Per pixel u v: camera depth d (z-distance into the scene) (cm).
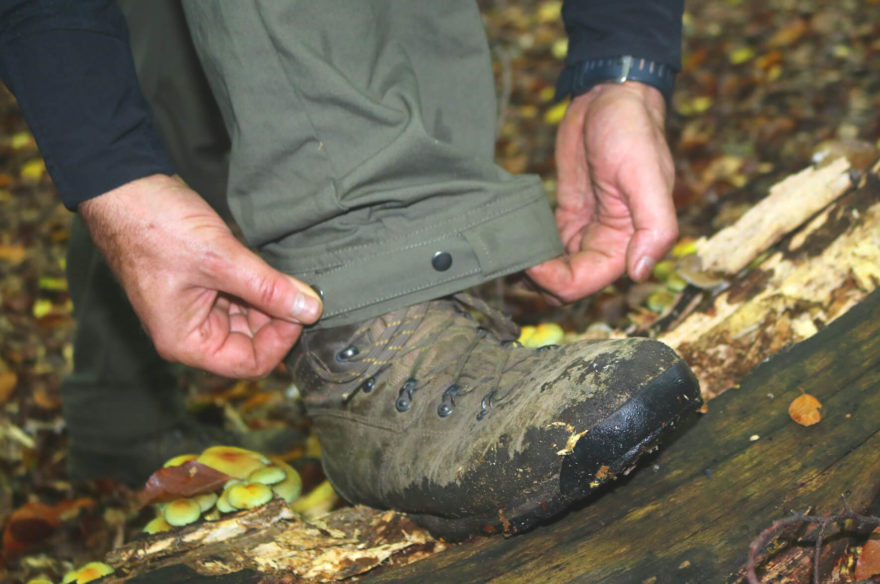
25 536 259
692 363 183
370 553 140
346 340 145
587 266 178
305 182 137
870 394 152
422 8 148
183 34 211
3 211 567
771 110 489
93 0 135
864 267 191
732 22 657
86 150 132
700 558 123
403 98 138
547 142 548
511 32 779
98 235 138
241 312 156
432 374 141
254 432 301
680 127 494
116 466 281
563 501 122
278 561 140
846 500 123
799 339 182
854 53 545
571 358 131
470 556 134
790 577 123
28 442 330
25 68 131
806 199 210
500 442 124
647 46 171
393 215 139
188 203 136
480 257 142
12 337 417
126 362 263
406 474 138
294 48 130
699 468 142
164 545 147
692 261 210
